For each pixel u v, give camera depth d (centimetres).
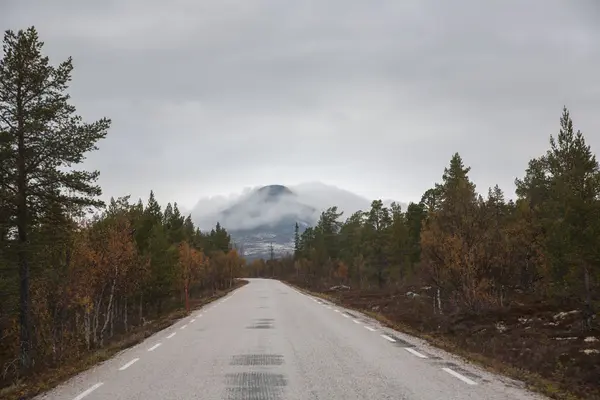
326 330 1576
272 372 870
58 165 1859
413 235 4691
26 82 1788
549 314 1866
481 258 1964
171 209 5228
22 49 1773
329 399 662
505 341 1395
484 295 1928
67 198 1880
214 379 815
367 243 5541
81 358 1176
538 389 718
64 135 1823
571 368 987
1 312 1864
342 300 3434
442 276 2078
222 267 7262
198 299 4938
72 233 2100
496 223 2059
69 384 815
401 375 827
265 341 1314
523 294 2562
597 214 1569
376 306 2961
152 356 1103
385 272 5366
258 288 6131
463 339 1456
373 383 764
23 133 1752
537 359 1105
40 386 796
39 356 1952
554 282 1805
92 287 2298
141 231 3834
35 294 2025
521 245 2466
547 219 1853
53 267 2038
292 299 3559
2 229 1828
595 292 1630
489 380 782
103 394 723
